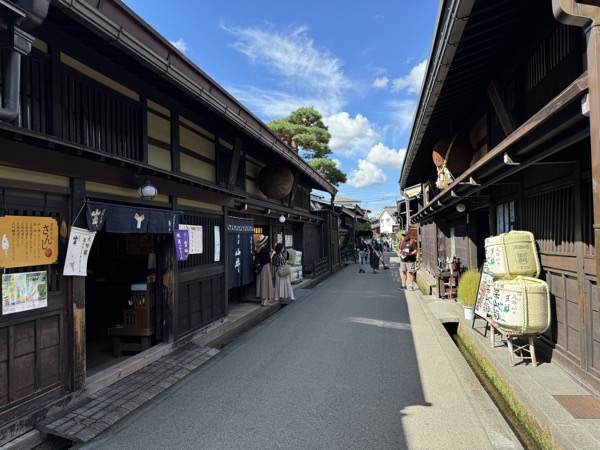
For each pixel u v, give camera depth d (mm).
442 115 7711
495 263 5195
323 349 6305
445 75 4477
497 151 3629
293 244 15680
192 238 6301
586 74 2252
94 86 4332
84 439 3324
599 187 2227
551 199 4703
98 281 7477
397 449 3252
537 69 4637
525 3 4016
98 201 4441
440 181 8117
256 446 3350
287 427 3686
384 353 6027
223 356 5988
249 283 10539
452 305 9305
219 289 7473
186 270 6199
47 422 3410
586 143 3797
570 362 4277
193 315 6418
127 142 4898
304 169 11609
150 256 6293
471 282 7449
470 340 6566
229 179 7992
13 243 3279
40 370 3516
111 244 7559
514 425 3982
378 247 21266
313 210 18641
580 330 4031
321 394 4469
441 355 5891
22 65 3422
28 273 3410
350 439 3439
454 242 11578
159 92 5586
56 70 3752
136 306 5758
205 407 4152
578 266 4000
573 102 2486
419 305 10195
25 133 3096
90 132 4246
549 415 3336
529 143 3193
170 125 5930
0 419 3121
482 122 7227
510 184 5930
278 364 5578
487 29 4379
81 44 4090
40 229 3525
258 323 8836
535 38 4520
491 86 5852
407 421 3746
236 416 3932
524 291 4535
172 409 4109
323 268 17312
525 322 4492
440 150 7895
